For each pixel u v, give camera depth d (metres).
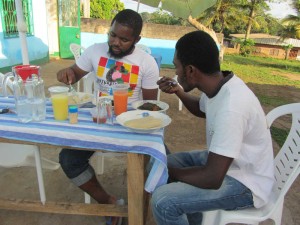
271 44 23.73
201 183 1.37
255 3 22.58
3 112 1.69
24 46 2.84
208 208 1.49
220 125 1.33
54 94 1.62
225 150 1.30
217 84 1.45
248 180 1.49
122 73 2.13
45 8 8.43
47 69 7.86
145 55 2.17
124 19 1.95
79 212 1.88
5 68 6.61
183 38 1.44
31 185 2.50
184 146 3.62
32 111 1.59
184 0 3.50
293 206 2.46
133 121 1.58
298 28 20.53
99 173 2.70
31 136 1.49
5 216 2.15
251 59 18.81
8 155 1.99
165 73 8.91
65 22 9.34
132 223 1.66
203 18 20.84
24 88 1.57
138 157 1.50
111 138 1.45
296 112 1.76
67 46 9.55
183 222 1.52
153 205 1.50
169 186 1.51
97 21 9.66
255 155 1.47
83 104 1.93
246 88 1.44
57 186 2.52
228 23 23.28
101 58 2.15
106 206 1.88
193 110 1.96
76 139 1.47
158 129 1.57
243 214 1.52
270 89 8.58
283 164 1.78
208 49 1.38
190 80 1.47
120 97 1.72
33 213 2.19
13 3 6.61
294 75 12.87
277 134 4.30
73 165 1.83
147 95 2.22
